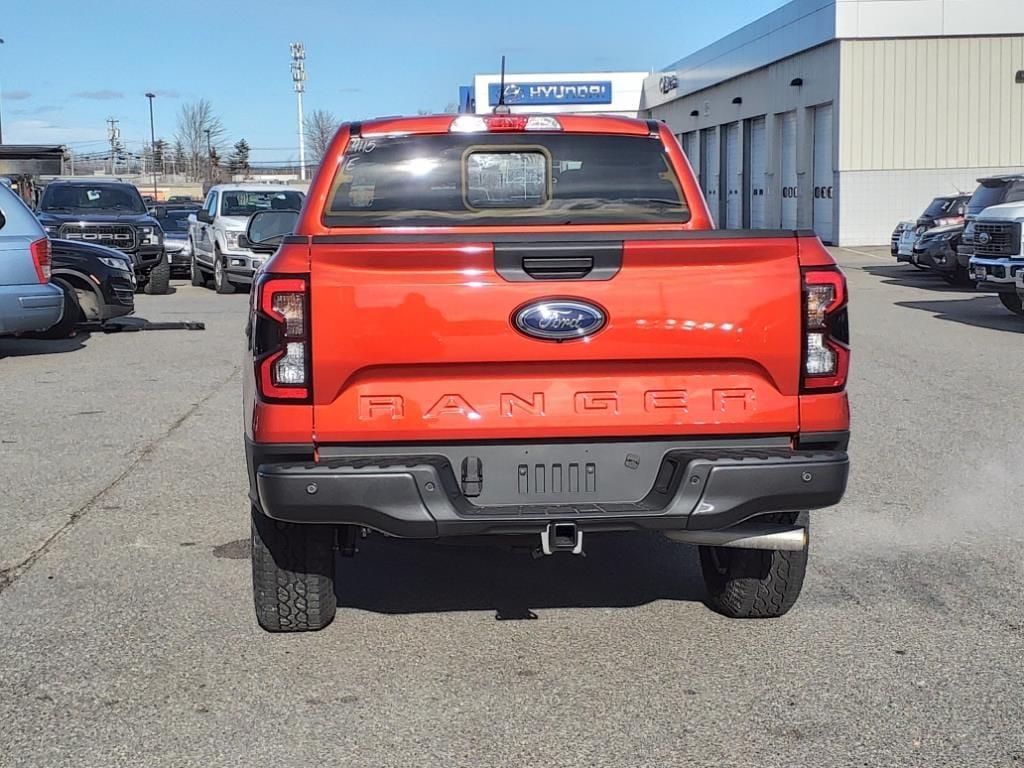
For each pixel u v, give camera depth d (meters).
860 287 22.33
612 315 4.08
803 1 35.16
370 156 5.41
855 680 4.37
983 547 6.08
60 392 10.98
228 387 11.25
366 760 3.76
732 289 4.12
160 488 7.39
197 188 86.12
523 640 4.82
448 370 4.09
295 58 67.06
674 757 3.76
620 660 4.59
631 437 4.19
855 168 33.22
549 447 4.16
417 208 5.43
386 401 4.09
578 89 58.88
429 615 5.13
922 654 4.61
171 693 4.29
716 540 4.32
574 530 4.09
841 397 4.25
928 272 25.80
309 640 4.82
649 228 5.47
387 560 5.95
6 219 12.42
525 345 4.07
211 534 6.40
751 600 4.92
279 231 6.47
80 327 16.17
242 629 4.94
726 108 45.66
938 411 9.77
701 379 4.18
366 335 4.03
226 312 18.91
